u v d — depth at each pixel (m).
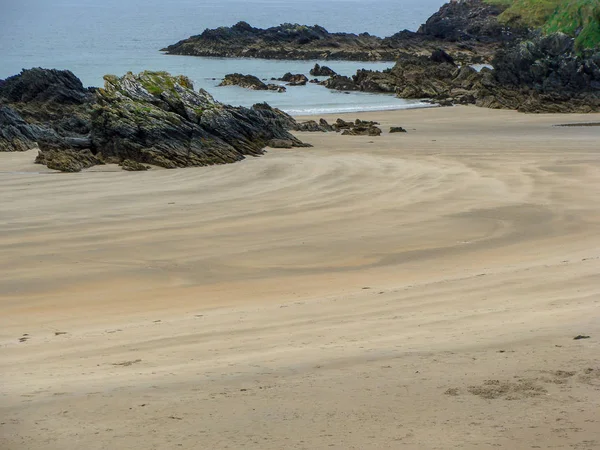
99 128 60.72
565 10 152.75
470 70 124.19
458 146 68.06
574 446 9.05
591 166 54.41
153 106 62.66
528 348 14.03
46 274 29.53
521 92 107.38
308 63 156.88
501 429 9.78
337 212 41.09
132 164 57.56
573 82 107.06
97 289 27.50
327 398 11.62
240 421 10.69
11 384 13.96
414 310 20.30
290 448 9.54
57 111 83.12
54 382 13.88
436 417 10.42
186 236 35.91
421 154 62.78
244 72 140.50
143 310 23.89
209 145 60.75
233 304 24.05
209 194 47.31
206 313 22.47
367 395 11.65
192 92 65.62
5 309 24.72
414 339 15.99
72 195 46.81
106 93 62.44
